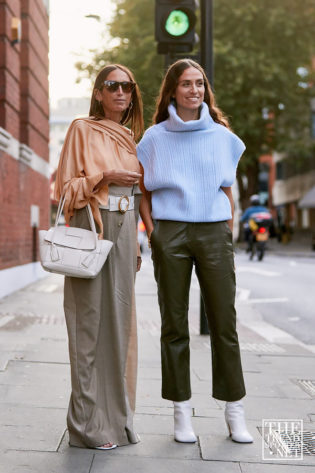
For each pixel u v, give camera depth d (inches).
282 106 1198.9
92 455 119.0
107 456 118.7
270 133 1293.1
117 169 123.3
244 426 129.6
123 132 130.4
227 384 129.6
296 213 1871.3
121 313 128.6
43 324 280.7
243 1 1095.6
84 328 125.4
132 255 130.0
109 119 132.9
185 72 130.3
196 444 126.7
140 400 158.2
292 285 485.4
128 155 129.2
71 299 127.0
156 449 123.3
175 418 129.6
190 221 128.5
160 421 141.5
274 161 2022.6
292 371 199.5
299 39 1127.0
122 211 127.7
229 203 132.8
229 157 132.5
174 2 243.9
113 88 129.6
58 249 121.5
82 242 122.5
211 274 129.3
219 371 130.5
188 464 115.6
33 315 310.3
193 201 128.4
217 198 130.3
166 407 152.4
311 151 1347.2
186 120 133.4
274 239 1750.7
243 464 116.1
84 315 125.5
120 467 113.3
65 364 195.5
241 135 1135.6
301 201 1504.7
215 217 129.3
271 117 1278.3
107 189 125.3
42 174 568.1
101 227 124.4
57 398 156.6
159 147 129.8
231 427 129.7
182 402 129.3
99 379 126.1
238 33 1088.2
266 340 262.4
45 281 517.3
